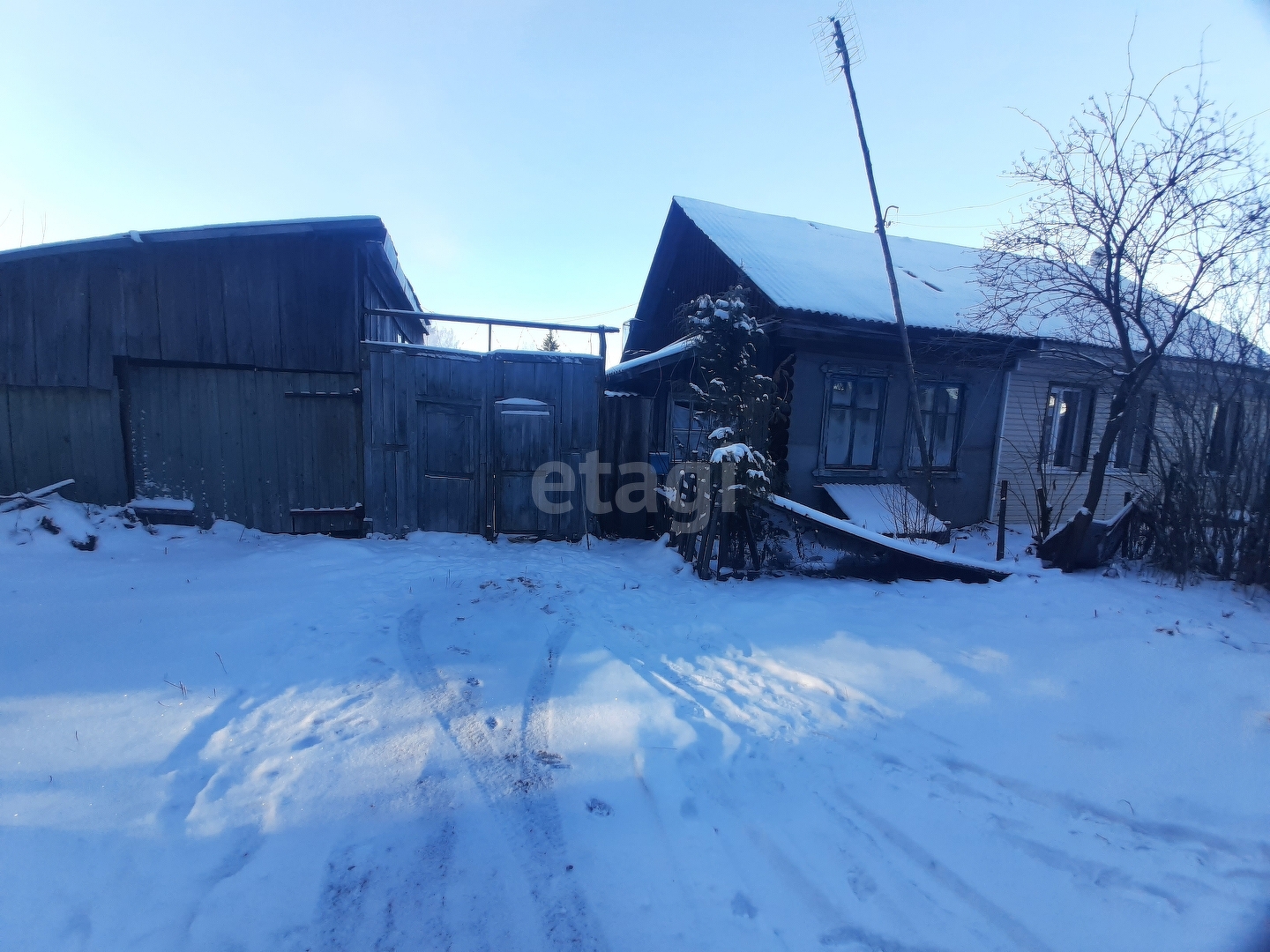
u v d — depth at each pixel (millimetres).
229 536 6590
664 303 12828
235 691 3215
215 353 6684
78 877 1944
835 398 8594
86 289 6324
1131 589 5309
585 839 2305
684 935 1885
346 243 6988
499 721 3145
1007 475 9672
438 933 1859
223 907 1883
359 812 2377
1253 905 1976
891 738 3068
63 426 6367
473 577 5688
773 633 4508
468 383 7371
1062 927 1906
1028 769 2754
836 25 9641
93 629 3865
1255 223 5758
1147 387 6543
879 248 12234
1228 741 2848
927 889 2082
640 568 6613
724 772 2764
